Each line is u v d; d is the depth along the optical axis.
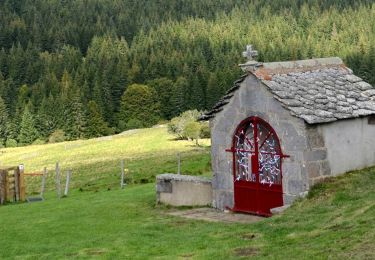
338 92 17.94
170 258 13.31
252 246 13.35
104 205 21.69
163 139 83.56
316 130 16.47
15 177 29.12
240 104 18.08
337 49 145.38
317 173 16.45
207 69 143.50
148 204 21.06
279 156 16.98
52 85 143.62
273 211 16.34
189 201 19.92
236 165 18.44
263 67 17.62
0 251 15.56
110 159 63.62
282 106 16.67
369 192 15.22
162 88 134.50
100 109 128.88
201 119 19.42
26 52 171.00
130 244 15.07
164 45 169.88
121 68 150.25
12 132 127.50
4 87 142.62
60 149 92.06
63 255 14.47
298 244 12.59
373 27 156.88
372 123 17.91
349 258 10.82
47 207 23.53
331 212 14.48
